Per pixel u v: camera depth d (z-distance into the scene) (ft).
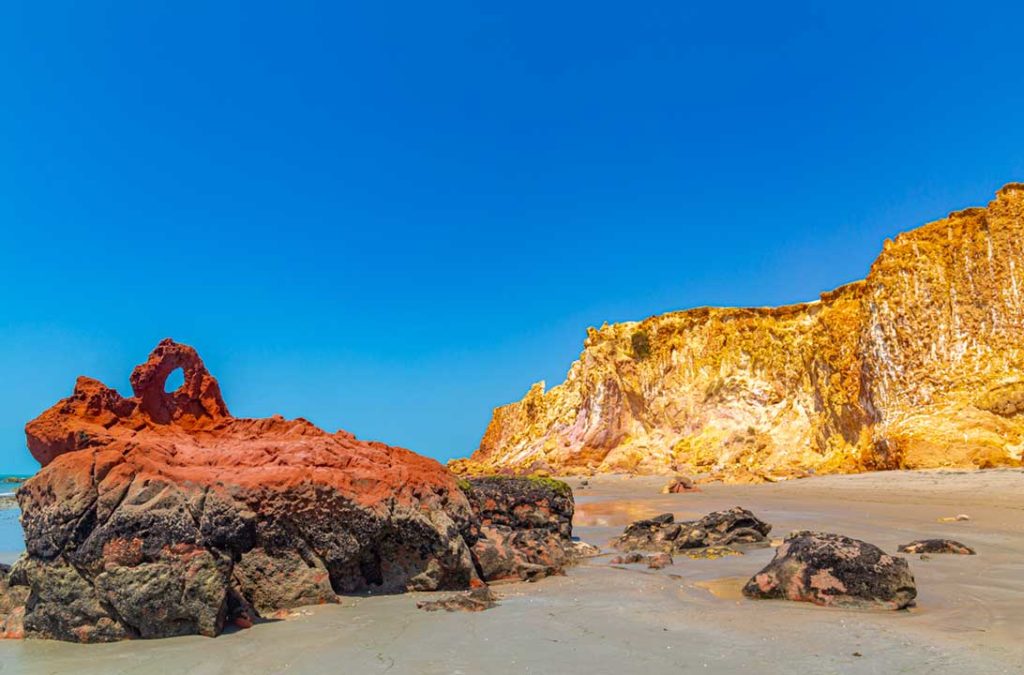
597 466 173.27
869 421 125.49
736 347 168.96
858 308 137.08
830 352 139.44
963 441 100.42
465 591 32.96
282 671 20.79
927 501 71.82
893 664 19.71
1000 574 33.63
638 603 29.76
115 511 26.30
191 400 38.04
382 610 28.84
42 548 26.22
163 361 37.14
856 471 117.70
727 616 26.53
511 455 207.00
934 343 118.32
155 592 25.02
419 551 33.27
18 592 28.66
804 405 148.25
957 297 118.01
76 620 25.44
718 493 103.71
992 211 117.60
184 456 30.60
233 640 24.54
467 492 51.49
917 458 103.30
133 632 25.39
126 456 27.84
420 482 35.60
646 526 55.42
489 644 23.07
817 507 74.49
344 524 31.50
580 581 36.47
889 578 27.73
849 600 27.86
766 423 152.35
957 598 28.50
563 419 197.47
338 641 23.93
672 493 110.11
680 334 178.60
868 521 59.41
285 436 36.37
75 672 21.45
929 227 127.54
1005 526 51.70
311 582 30.14
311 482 31.09
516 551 40.06
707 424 162.40
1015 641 21.62
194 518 27.17
